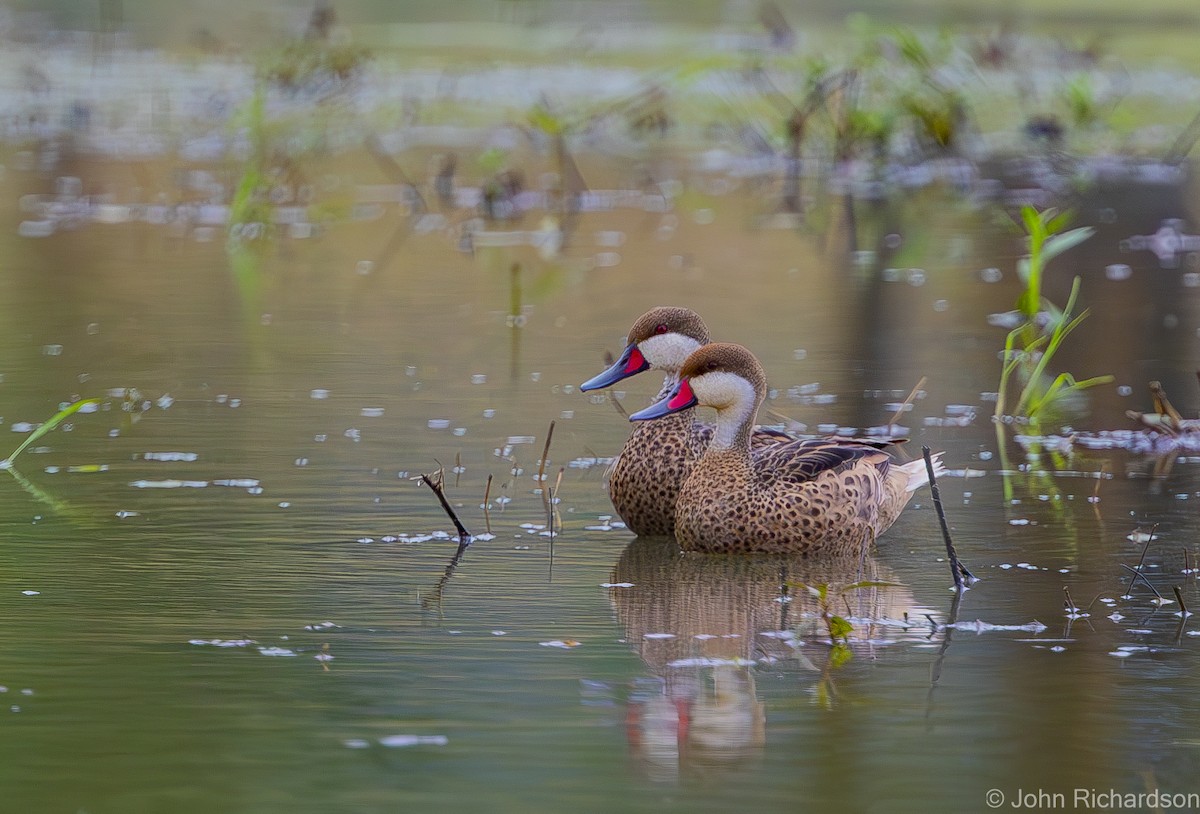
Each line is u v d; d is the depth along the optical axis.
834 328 17.53
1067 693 7.83
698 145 31.77
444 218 24.25
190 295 18.89
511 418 13.84
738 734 7.29
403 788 6.69
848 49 37.41
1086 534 10.77
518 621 8.91
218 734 7.22
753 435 11.84
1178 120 33.22
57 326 17.20
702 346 11.49
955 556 9.73
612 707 7.59
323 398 14.43
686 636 8.68
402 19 47.50
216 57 39.66
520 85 36.06
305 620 8.83
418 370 15.58
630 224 23.84
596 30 43.97
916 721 7.45
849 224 24.05
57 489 11.53
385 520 10.93
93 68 38.59
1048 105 34.56
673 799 6.60
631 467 11.11
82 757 6.97
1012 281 20.12
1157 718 7.51
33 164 28.08
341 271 20.45
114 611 8.92
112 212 24.16
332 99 33.53
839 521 10.46
